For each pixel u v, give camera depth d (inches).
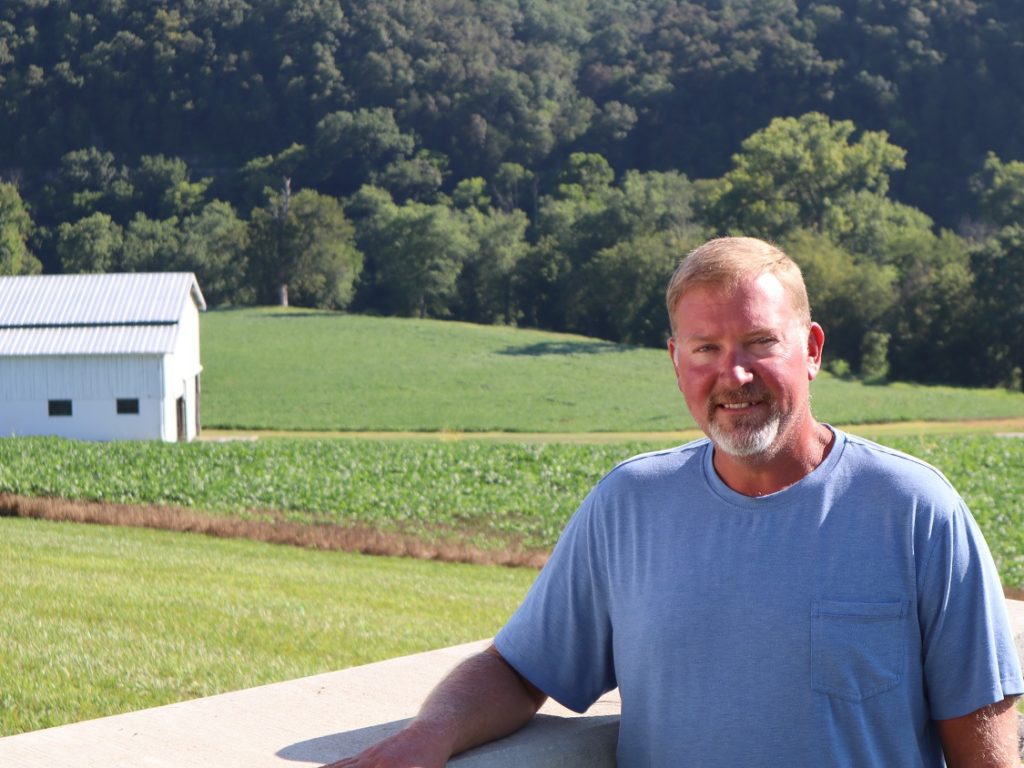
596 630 102.3
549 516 981.8
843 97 7436.0
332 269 5344.5
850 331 3971.5
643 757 95.7
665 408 2832.2
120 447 1300.4
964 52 7342.5
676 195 5487.2
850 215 4864.7
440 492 1072.2
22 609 388.8
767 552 91.4
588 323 4896.7
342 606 454.0
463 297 5177.2
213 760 88.9
